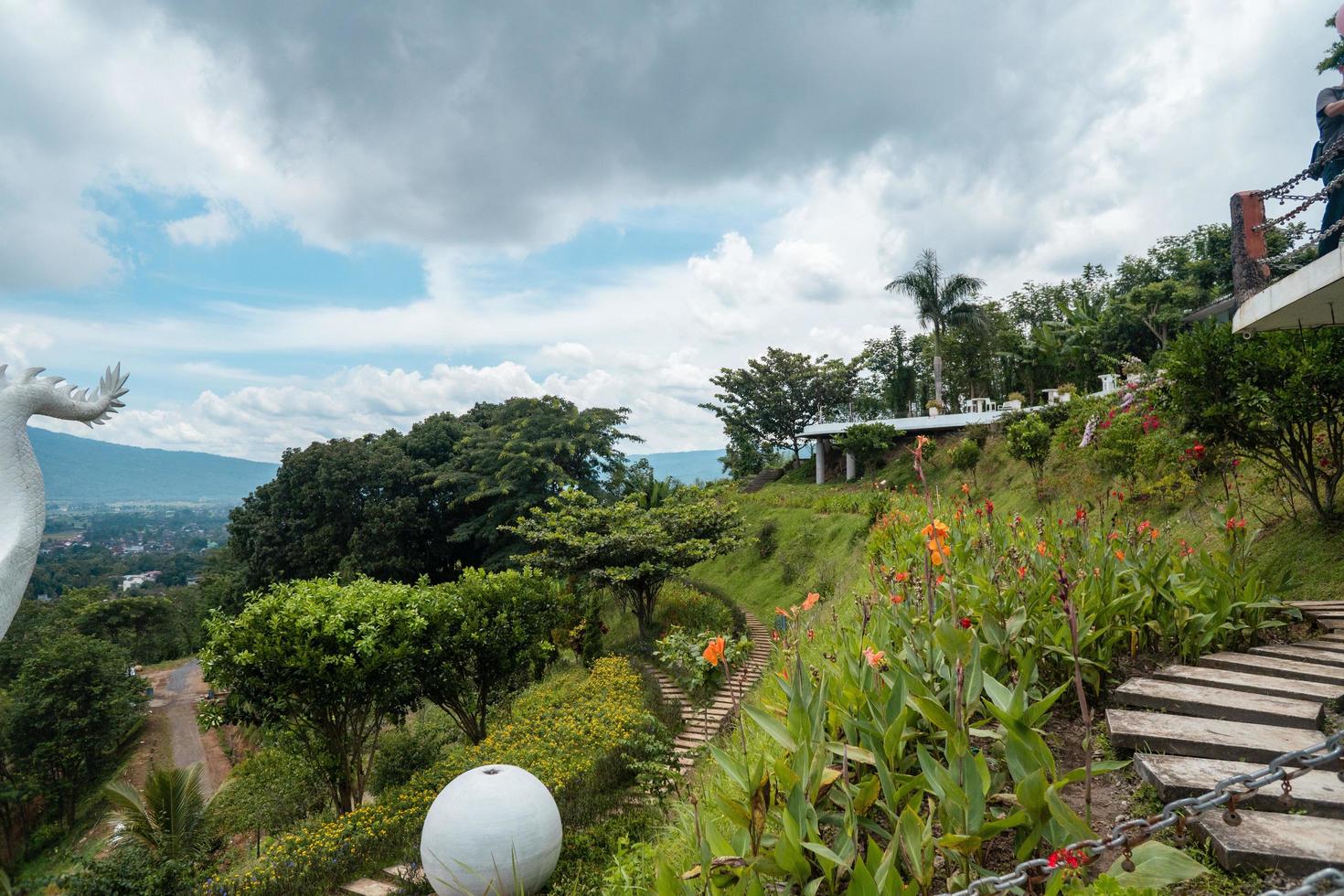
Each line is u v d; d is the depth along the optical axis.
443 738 15.05
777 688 4.09
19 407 6.67
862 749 2.77
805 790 2.42
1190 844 2.36
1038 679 3.71
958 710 2.54
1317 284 4.54
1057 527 6.18
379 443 35.06
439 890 5.75
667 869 2.46
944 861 2.45
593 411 32.34
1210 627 4.35
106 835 19.59
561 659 18.59
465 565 32.97
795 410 44.84
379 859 7.79
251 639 9.90
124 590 67.56
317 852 7.88
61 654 23.61
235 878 8.45
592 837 6.68
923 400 38.22
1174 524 9.14
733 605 19.75
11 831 21.50
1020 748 2.36
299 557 31.20
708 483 35.25
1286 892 1.17
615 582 18.44
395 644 11.05
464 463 32.53
